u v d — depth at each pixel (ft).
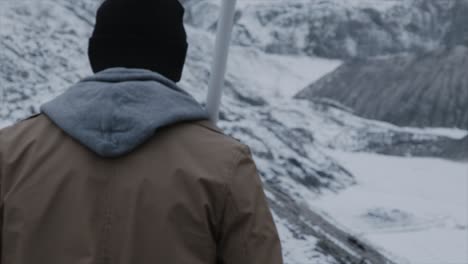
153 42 3.44
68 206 3.06
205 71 59.52
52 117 3.23
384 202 28.17
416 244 21.08
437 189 30.50
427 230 23.07
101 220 3.00
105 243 2.95
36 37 46.19
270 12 88.89
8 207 3.17
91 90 3.22
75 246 2.98
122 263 2.91
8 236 3.15
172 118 3.11
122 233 2.95
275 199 25.38
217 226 3.06
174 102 3.21
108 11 3.47
